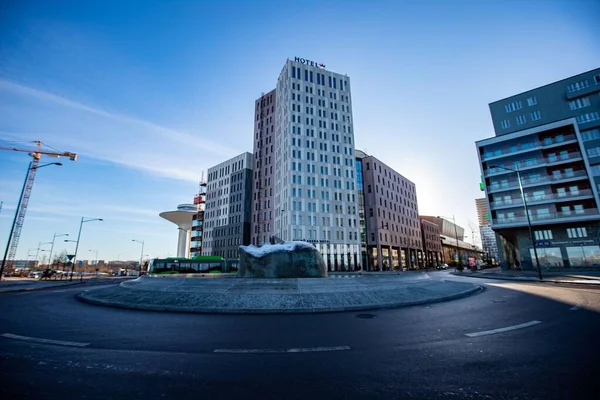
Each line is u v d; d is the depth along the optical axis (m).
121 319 10.16
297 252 16.98
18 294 19.83
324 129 74.00
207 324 9.29
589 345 5.99
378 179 82.69
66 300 15.93
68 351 6.27
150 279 15.62
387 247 79.56
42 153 76.88
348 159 75.50
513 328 7.82
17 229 78.19
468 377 4.56
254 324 9.28
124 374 4.90
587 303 11.60
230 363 5.47
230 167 93.38
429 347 6.30
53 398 3.96
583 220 42.19
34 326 8.90
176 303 12.51
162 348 6.53
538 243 46.38
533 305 11.66
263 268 16.73
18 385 4.39
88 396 4.03
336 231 68.88
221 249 88.94
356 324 9.09
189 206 123.12
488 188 51.12
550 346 6.05
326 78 78.00
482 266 69.00
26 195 78.94
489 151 52.34
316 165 70.50
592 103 48.25
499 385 4.21
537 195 46.50
